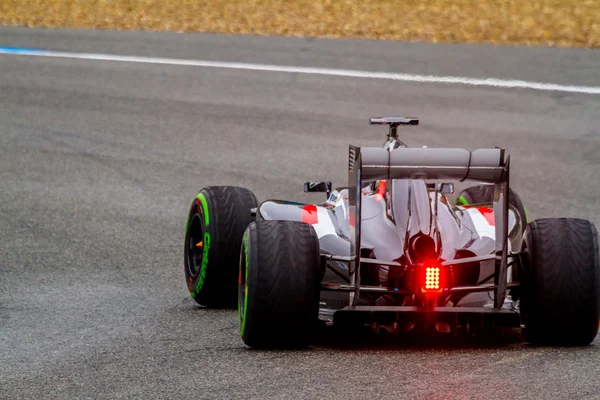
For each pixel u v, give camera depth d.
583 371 20.98
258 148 54.72
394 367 21.50
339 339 24.48
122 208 43.38
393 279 23.48
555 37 87.06
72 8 106.38
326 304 25.59
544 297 22.62
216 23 97.62
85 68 77.44
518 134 57.84
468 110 63.53
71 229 39.97
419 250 23.28
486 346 23.61
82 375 21.73
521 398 19.14
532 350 23.02
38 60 80.44
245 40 89.44
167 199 45.03
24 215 42.09
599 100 65.94
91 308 28.72
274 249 22.44
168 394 20.05
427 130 58.31
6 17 102.25
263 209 27.36
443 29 91.31
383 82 71.69
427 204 24.05
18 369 22.42
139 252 36.72
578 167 51.31
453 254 23.88
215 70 76.69
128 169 50.31
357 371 21.22
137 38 91.12
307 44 87.12
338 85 71.00
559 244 22.77
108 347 24.19
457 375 20.80
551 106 64.56
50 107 64.62
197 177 48.97
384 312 22.36
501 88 69.50
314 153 53.59
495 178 22.42
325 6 102.88
